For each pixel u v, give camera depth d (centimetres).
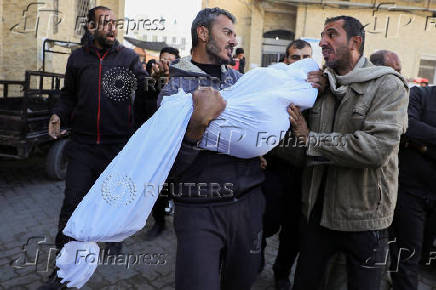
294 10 1311
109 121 284
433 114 251
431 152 239
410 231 247
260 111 159
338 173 184
